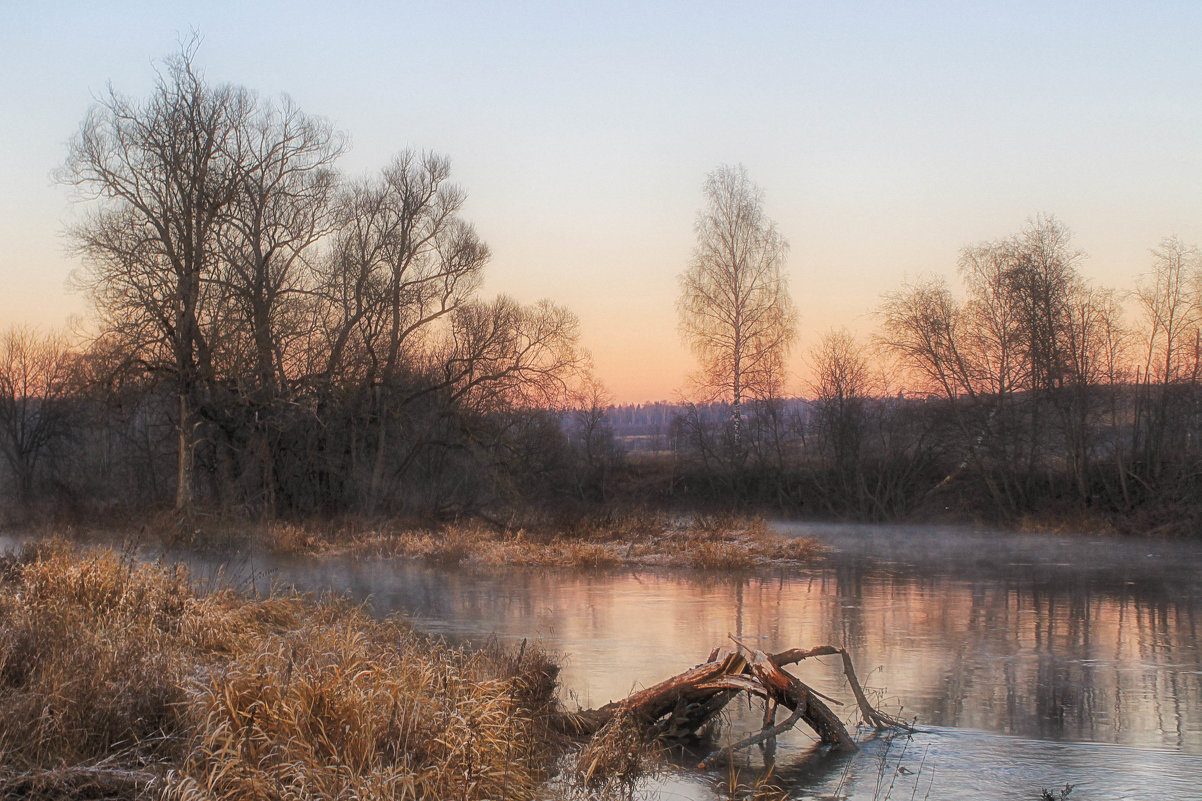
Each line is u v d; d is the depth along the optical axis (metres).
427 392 41.00
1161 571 28.03
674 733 10.72
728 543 33.94
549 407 44.91
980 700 12.41
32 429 59.09
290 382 37.12
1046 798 8.61
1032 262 43.53
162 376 34.59
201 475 39.41
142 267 33.59
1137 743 10.46
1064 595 22.77
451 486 41.84
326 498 40.06
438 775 7.14
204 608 11.82
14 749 6.96
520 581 24.84
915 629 17.80
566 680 13.04
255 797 6.55
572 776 8.97
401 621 16.34
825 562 30.77
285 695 7.84
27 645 8.89
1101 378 44.31
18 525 37.28
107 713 7.65
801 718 11.18
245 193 36.34
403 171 40.12
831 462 52.75
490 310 42.50
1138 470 44.56
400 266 40.19
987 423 45.50
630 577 26.14
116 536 31.81
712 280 48.62
